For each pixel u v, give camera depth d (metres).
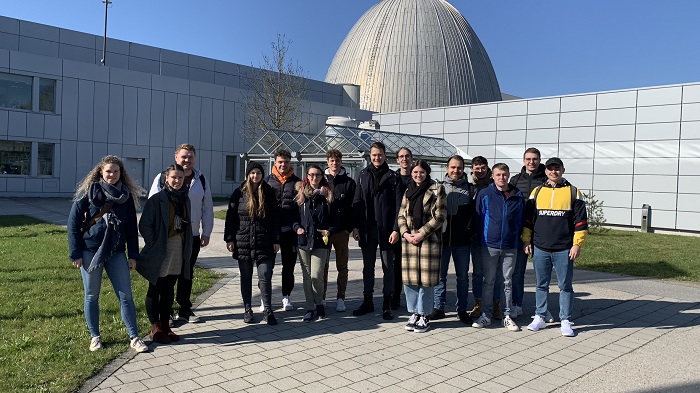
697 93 19.06
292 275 6.93
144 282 7.95
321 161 17.41
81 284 7.62
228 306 6.96
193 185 6.11
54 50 31.02
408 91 51.34
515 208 6.26
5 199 23.56
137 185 5.27
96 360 4.67
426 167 6.10
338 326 6.18
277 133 18.52
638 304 7.66
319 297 6.44
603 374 4.75
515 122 24.72
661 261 11.70
